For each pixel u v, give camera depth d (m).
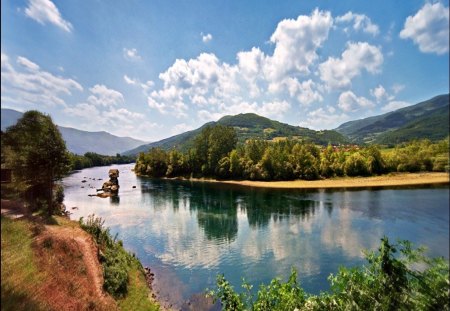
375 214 44.75
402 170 83.19
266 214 46.81
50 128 28.36
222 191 72.88
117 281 18.28
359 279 7.95
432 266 6.63
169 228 38.84
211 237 34.88
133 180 101.44
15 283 7.39
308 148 103.00
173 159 111.06
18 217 8.27
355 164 87.31
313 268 25.80
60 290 12.12
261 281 23.41
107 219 43.59
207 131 111.56
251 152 101.25
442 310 6.05
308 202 56.06
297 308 9.13
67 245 16.97
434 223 35.66
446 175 71.56
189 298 20.61
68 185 84.62
